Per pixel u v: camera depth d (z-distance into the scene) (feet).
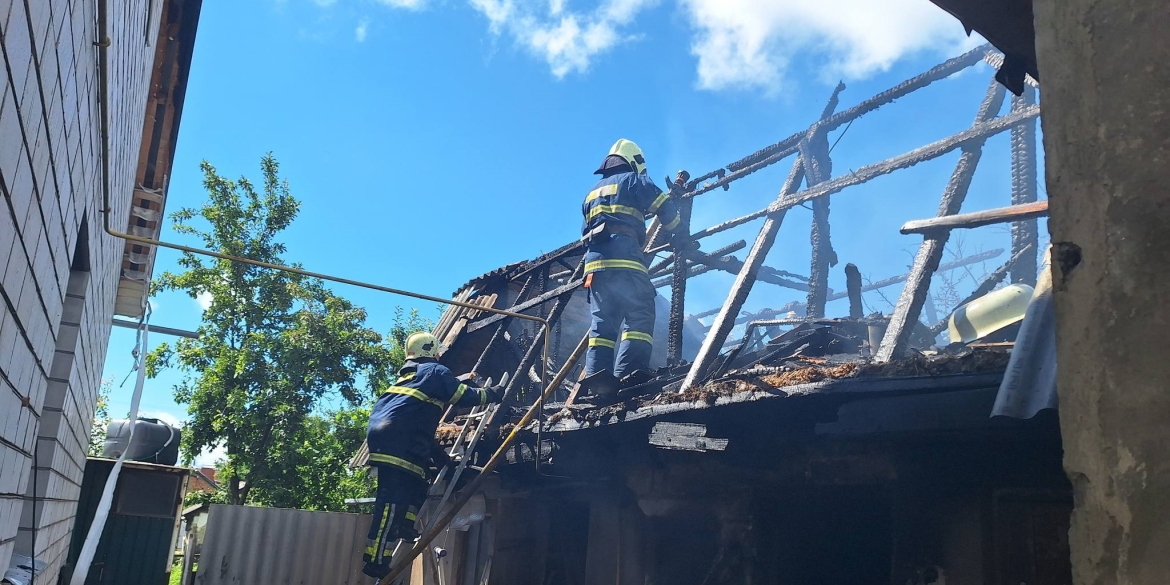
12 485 7.06
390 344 58.49
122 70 9.07
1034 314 7.74
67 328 10.03
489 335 25.68
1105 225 4.25
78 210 7.73
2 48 4.15
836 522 14.48
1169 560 3.69
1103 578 3.92
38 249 6.06
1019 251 20.47
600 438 16.03
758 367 13.53
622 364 16.33
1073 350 4.28
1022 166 21.12
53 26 5.26
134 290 21.61
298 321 44.39
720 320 16.16
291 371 42.39
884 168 18.45
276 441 41.83
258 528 27.17
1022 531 10.55
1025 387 7.39
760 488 14.38
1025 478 10.61
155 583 25.96
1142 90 4.27
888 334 13.08
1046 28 4.80
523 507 21.27
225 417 40.70
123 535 26.03
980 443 10.68
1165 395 3.86
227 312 43.98
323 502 43.88
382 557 15.66
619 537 17.04
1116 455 3.98
